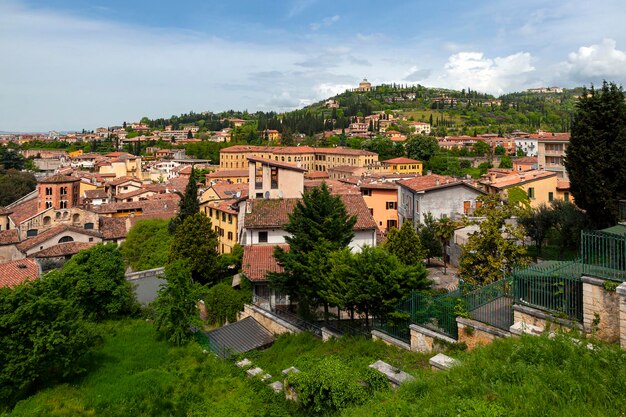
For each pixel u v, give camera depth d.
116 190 120.88
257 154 183.38
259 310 35.28
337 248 29.92
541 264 18.83
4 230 67.62
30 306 22.48
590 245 15.86
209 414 20.72
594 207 35.00
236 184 85.00
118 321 34.44
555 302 16.52
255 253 40.81
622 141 33.50
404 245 38.75
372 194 69.88
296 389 18.94
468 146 174.38
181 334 30.03
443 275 44.72
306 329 30.91
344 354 23.56
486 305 18.67
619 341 14.30
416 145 152.88
